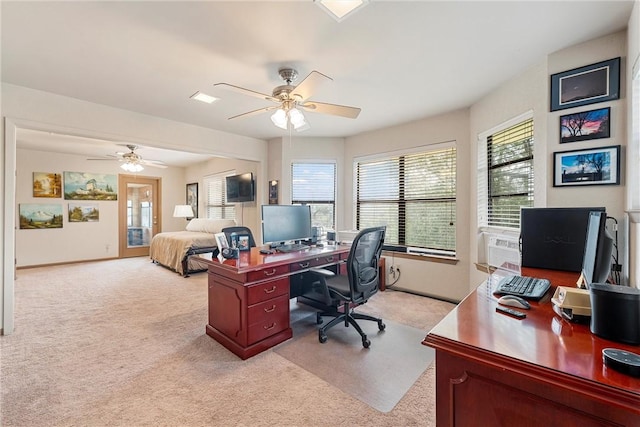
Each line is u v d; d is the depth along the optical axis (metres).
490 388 0.85
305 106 2.45
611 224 1.88
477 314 1.11
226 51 2.15
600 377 0.70
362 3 1.41
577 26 1.85
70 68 2.41
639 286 1.60
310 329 2.81
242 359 2.23
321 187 4.80
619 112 1.89
